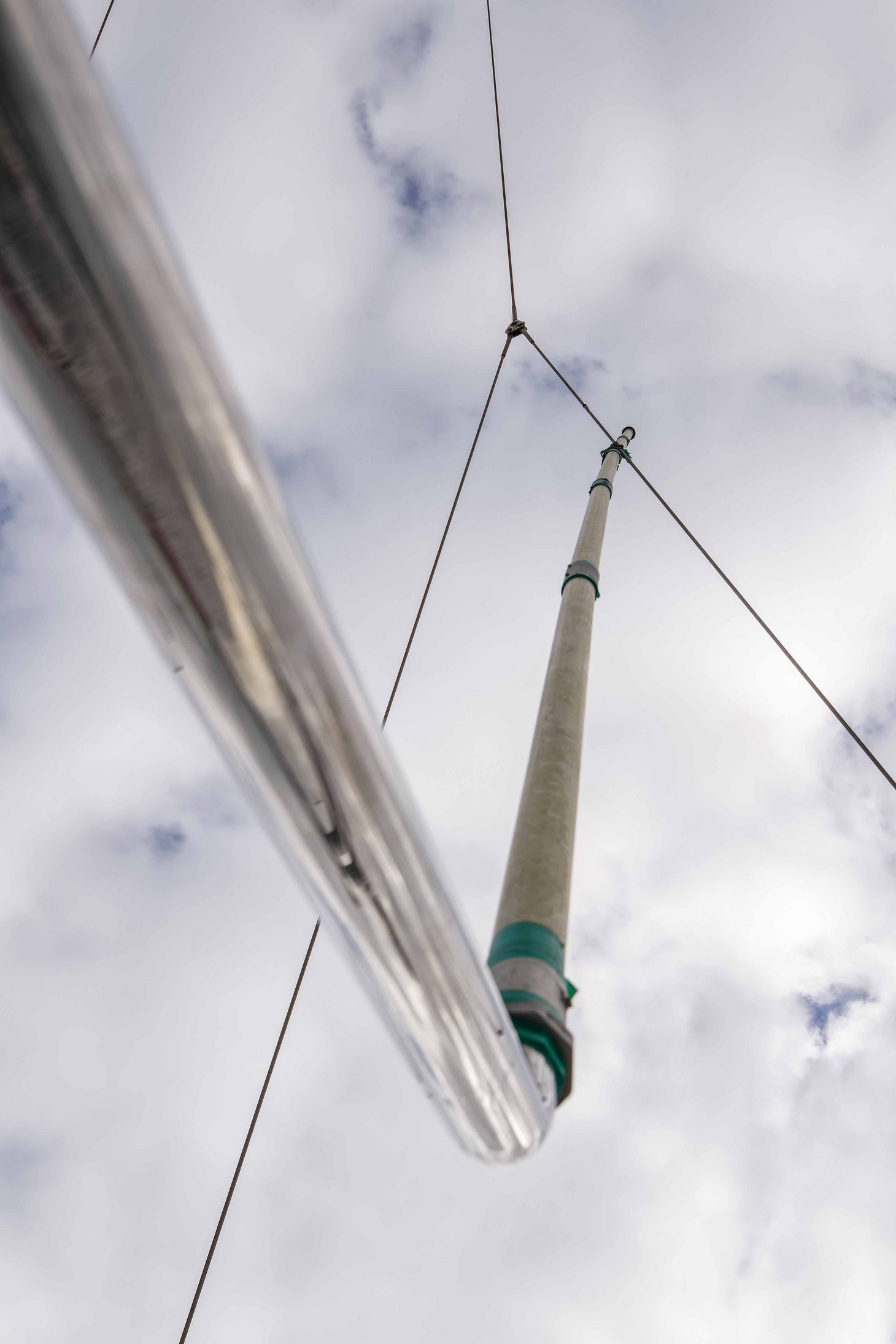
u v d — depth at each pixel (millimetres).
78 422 1965
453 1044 3889
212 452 2047
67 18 1675
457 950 3551
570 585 10305
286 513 2271
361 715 2736
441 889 3355
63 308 1791
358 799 2893
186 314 1895
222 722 2705
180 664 2559
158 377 1911
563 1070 4867
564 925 5516
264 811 3049
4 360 1903
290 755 2734
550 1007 4961
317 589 2432
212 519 2150
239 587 2297
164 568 2252
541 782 6418
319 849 3082
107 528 2201
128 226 1765
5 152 1646
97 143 1708
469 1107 4250
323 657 2525
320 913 3506
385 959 3523
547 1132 4699
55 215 1698
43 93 1632
